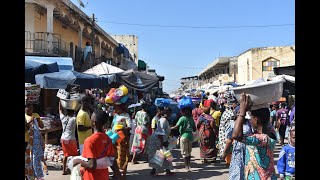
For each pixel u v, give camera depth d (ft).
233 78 131.64
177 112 46.09
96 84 36.19
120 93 25.36
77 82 34.78
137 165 32.19
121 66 109.19
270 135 12.00
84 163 14.08
